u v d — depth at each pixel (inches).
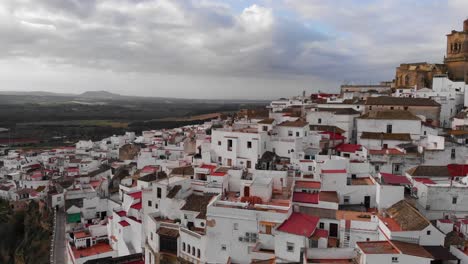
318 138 3228.3
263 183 2274.9
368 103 3887.8
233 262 1969.7
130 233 2637.8
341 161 2450.8
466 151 2620.6
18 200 4820.4
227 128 3518.7
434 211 2073.1
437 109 3671.3
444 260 1594.5
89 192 4020.7
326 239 1781.5
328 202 2118.6
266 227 1921.8
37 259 3447.3
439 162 2635.3
